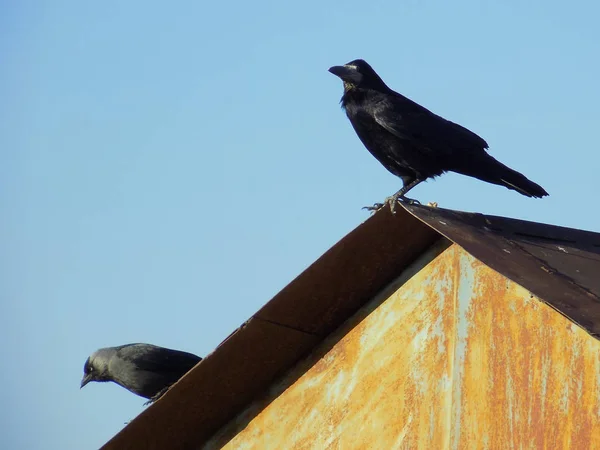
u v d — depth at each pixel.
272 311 12.28
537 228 12.70
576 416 10.09
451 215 11.97
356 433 12.23
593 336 9.44
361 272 12.09
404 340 12.04
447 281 11.75
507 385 10.77
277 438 13.11
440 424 11.36
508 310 10.98
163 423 13.65
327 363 12.84
